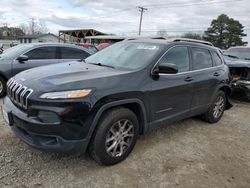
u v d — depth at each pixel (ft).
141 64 12.10
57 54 23.45
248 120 19.27
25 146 12.00
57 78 10.21
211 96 16.60
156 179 10.31
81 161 11.11
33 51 22.29
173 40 14.32
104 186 9.61
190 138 14.69
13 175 9.80
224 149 13.61
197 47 15.55
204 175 10.87
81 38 148.56
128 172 10.62
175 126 16.47
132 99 10.99
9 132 13.50
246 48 30.86
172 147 13.26
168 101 12.96
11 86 10.96
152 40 14.40
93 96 9.71
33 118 9.32
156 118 12.59
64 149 9.50
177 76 13.33
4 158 10.89
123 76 11.05
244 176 11.06
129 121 11.15
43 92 9.34
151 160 11.71
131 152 12.17
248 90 23.41
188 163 11.76
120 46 14.70
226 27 184.14
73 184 9.57
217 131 16.26
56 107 9.14
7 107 10.71
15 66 21.13
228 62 24.50
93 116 9.75
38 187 9.27
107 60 13.56
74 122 9.36
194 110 15.26
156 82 12.10
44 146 9.45
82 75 10.63
